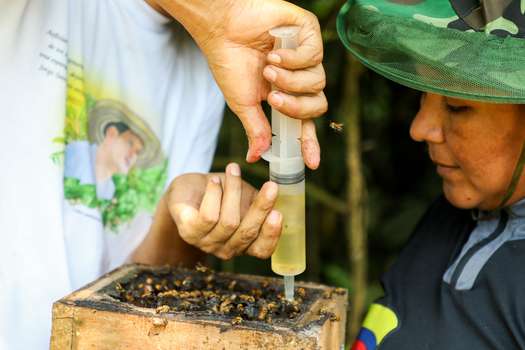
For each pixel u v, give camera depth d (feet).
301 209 3.67
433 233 4.36
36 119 3.87
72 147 4.03
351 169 5.49
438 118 3.95
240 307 3.59
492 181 3.90
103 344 3.52
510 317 3.85
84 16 4.03
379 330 4.21
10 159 3.83
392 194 6.22
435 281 4.22
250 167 5.69
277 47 3.54
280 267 3.68
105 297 3.63
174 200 3.94
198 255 4.41
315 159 3.63
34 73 3.87
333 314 3.60
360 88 5.84
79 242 4.01
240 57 3.66
